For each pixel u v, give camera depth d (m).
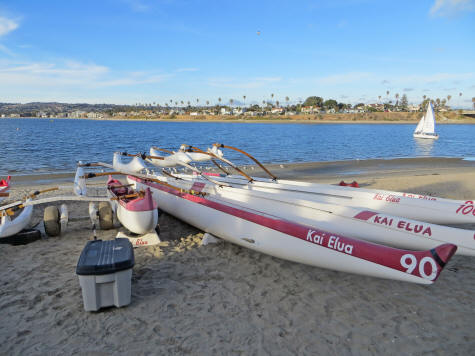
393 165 18.59
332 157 23.39
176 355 2.85
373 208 6.55
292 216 5.95
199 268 4.61
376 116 144.88
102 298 3.49
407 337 3.13
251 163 19.56
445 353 2.90
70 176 13.82
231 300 3.78
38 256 4.96
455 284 4.25
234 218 5.23
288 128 81.00
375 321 3.41
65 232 6.11
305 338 3.11
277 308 3.63
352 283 4.25
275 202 6.22
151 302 3.70
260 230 4.86
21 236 5.48
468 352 2.91
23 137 40.72
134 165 5.89
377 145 34.62
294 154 25.14
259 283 4.21
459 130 77.56
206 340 3.05
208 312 3.52
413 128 83.88
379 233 5.03
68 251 5.18
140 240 5.39
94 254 3.57
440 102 166.62
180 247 5.41
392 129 77.50
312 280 4.32
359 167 17.56
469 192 10.15
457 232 4.41
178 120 169.75
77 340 3.03
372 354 2.90
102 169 16.42
